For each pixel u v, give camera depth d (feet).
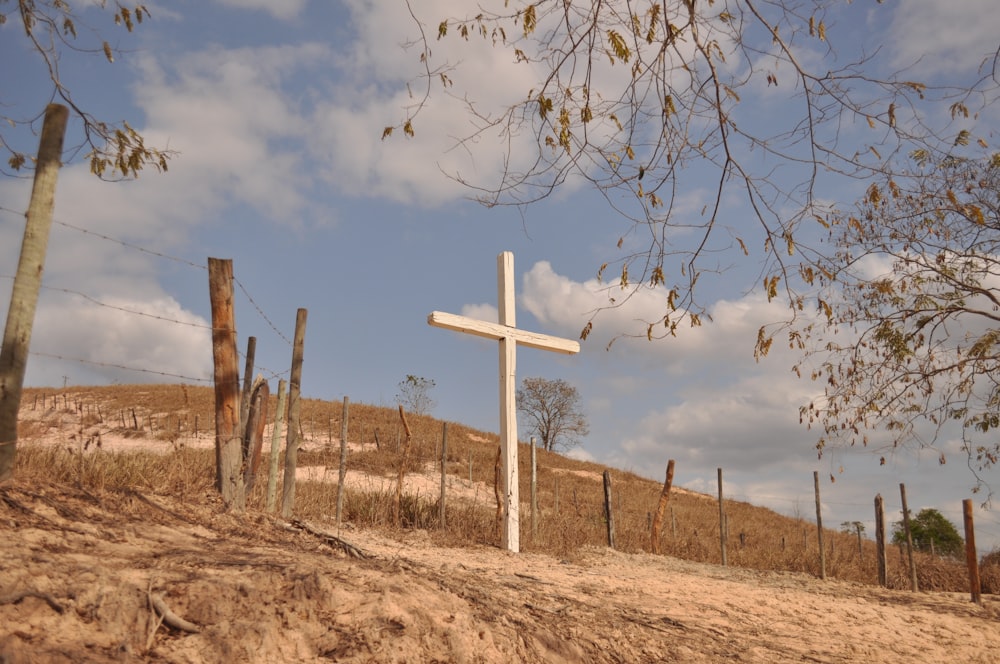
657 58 13.12
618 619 22.81
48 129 18.70
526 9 12.73
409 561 23.93
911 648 26.89
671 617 25.30
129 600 12.76
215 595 13.84
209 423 110.73
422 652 14.82
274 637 13.48
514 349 45.57
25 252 18.03
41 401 125.39
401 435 114.73
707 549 64.54
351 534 35.88
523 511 57.11
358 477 80.12
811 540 96.32
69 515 17.04
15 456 19.11
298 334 31.50
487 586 22.67
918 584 53.83
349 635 14.46
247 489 27.17
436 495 74.38
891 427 21.43
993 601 44.55
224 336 24.43
